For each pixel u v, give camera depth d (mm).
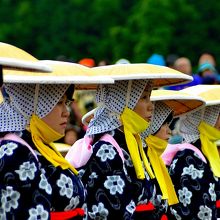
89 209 15273
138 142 16141
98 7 44844
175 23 40719
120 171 15352
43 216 13781
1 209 13633
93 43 43250
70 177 14547
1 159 13734
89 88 16203
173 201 16938
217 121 18344
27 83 14047
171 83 16922
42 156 14312
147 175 16109
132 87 15906
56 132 14430
